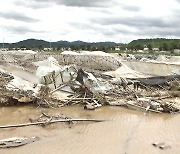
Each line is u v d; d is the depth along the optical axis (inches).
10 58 2999.5
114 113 1098.1
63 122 941.8
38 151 714.2
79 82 1302.9
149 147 767.1
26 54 3157.0
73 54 2662.4
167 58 2760.8
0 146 729.0
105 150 737.0
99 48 4963.1
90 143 779.4
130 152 730.2
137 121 1006.4
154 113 1121.4
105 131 884.0
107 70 2293.3
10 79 1475.1
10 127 878.4
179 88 1497.3
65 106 1162.6
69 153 709.9
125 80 1510.8
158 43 6855.3
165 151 742.5
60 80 1349.7
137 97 1298.0
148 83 1540.4
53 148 735.7
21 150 716.0
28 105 1144.2
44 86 1207.6
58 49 5418.3
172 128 939.3
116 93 1341.0
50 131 860.0
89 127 914.7
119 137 836.0
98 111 1117.1
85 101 1195.3
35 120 945.5
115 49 5674.2
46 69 1390.3
